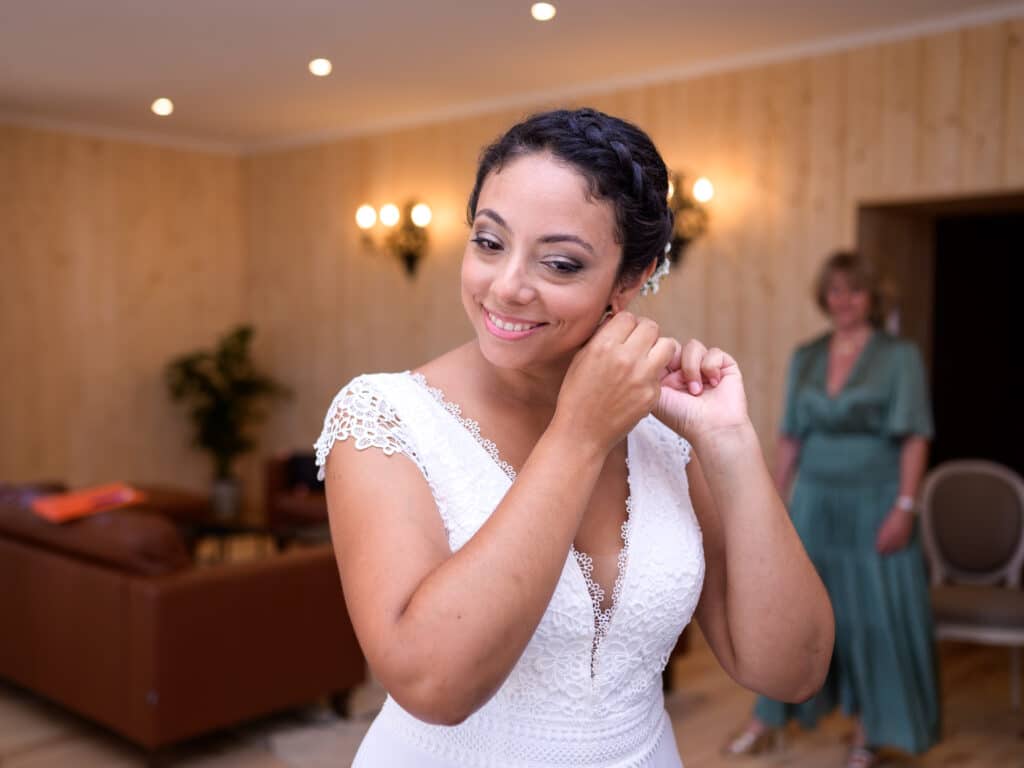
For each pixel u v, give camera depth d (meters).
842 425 3.23
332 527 0.94
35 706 3.77
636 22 4.50
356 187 7.06
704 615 1.10
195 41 4.81
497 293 0.89
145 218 7.31
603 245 0.90
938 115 4.47
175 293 7.50
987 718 3.79
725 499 1.02
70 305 6.93
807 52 4.87
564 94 5.84
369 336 7.07
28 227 6.69
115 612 3.15
